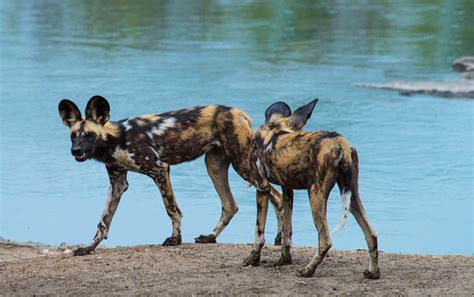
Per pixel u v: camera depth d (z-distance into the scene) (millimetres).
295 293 15305
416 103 47344
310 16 78312
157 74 53625
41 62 58062
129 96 47219
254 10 81688
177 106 44594
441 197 31484
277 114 17250
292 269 16844
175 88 49312
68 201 30891
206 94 47625
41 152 37719
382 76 53812
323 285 15672
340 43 65188
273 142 16406
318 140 15781
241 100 46219
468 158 36719
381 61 58656
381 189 32594
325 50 62500
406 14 79438
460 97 49188
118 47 63500
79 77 52969
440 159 36656
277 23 74188
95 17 78062
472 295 15055
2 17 78375
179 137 20047
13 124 42375
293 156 16031
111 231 27484
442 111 45594
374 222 28766
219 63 57281
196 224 27750
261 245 17156
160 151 20031
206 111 20234
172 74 53625
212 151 20625
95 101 19438
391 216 29375
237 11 80938
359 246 25906
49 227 27781
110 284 16094
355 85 51031
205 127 20141
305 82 51594
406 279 15992
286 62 57906
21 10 82938
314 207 15852
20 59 59125
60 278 16672
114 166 20047
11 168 35219
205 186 32594
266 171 16750
